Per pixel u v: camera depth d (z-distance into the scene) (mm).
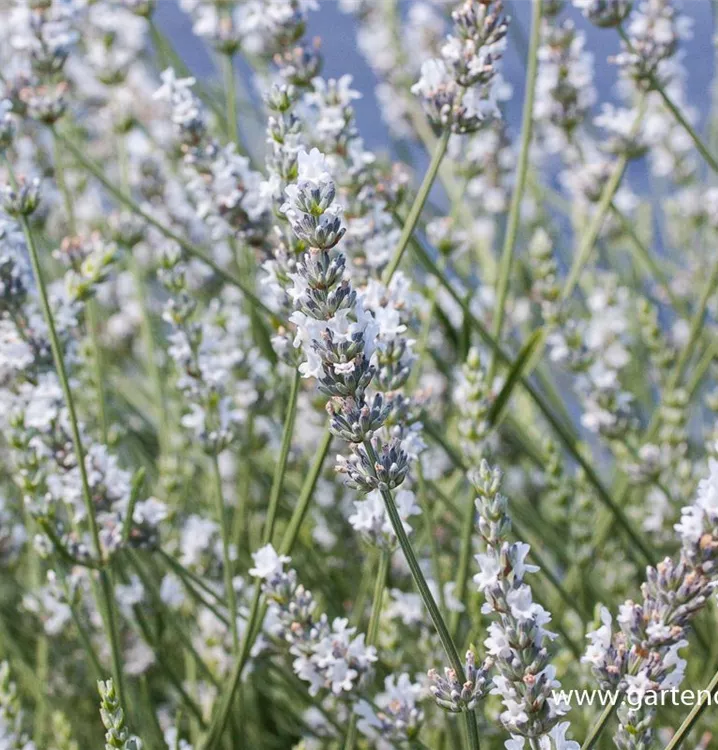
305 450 886
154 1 889
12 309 668
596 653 562
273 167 633
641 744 563
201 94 935
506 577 557
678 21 745
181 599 716
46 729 770
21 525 857
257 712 790
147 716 711
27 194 646
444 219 813
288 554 647
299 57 716
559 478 760
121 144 925
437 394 898
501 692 560
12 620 834
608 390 771
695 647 750
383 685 734
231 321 792
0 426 762
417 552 748
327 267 551
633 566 824
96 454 667
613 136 809
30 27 730
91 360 813
